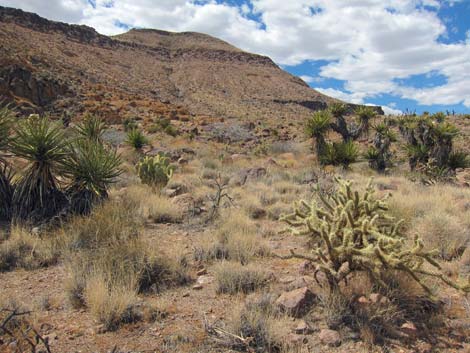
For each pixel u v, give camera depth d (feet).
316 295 13.87
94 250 18.22
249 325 11.88
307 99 384.47
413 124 65.05
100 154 27.50
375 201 15.33
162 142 88.48
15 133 26.86
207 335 11.87
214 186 37.78
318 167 56.59
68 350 11.07
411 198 28.45
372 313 12.51
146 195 30.42
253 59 521.24
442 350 11.21
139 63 391.86
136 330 12.22
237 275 15.48
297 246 20.70
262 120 193.06
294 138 117.29
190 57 492.95
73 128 35.76
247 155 78.59
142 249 17.25
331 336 11.56
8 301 13.73
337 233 14.01
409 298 13.61
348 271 13.66
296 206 15.67
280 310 13.12
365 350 11.01
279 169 53.01
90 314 13.17
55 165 25.53
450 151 61.98
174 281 15.96
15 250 18.65
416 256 12.92
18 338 11.37
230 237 20.22
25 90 127.54
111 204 25.46
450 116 137.18
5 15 325.83
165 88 318.04
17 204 24.43
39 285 15.62
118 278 14.87
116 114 132.87
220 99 313.53
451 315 13.10
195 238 21.99
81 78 200.13
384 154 67.56
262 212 28.07
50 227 22.04
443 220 20.20
